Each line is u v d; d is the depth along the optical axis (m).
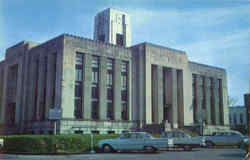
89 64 43.09
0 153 27.20
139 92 47.41
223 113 60.81
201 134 45.03
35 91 46.28
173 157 21.28
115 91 45.12
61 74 40.09
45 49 44.81
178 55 53.44
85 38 43.34
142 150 27.25
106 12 120.62
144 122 45.94
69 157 22.25
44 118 43.59
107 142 26.39
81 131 40.34
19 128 46.75
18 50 50.84
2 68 56.06
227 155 22.95
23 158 21.77
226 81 63.69
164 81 52.84
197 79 57.03
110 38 116.06
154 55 49.25
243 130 63.66
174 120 50.09
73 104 40.50
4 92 52.88
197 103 55.94
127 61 47.84
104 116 43.34
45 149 26.31
